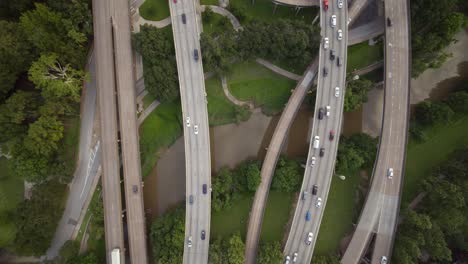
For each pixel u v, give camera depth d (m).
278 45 94.31
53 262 92.44
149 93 101.62
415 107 108.44
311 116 108.00
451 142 106.88
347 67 106.56
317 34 95.19
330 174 95.50
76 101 94.69
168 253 92.81
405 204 98.56
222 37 95.31
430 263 100.81
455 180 95.50
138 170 96.50
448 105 102.38
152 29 95.69
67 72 90.31
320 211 95.12
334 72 96.62
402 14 97.31
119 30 96.19
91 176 100.88
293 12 105.75
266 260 90.81
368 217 96.81
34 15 84.06
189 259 93.50
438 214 93.94
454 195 89.19
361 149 100.94
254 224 97.56
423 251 102.12
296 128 108.25
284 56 98.56
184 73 96.69
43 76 83.00
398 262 93.88
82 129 101.12
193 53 97.12
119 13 96.00
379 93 108.19
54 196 93.06
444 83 109.12
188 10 97.75
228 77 105.06
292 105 98.94
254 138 107.19
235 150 106.62
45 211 90.12
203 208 95.38
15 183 99.19
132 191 96.12
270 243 95.44
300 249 95.44
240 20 103.75
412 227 95.31
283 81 106.56
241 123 106.88
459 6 102.81
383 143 97.00
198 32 98.56
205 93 96.88
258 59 105.12
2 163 98.94
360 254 96.31
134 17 102.69
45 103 89.50
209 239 97.12
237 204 103.06
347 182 105.00
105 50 95.88
